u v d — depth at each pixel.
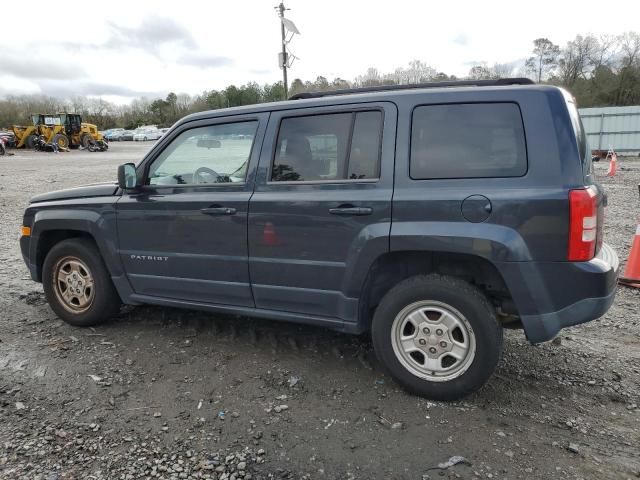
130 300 4.34
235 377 3.66
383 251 3.26
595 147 24.98
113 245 4.26
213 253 3.85
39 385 3.54
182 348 4.12
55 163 25.25
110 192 4.32
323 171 3.50
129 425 3.09
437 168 3.18
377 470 2.68
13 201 12.44
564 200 2.89
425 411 3.22
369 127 3.38
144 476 2.65
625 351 4.10
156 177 4.13
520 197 2.96
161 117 93.19
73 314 4.54
